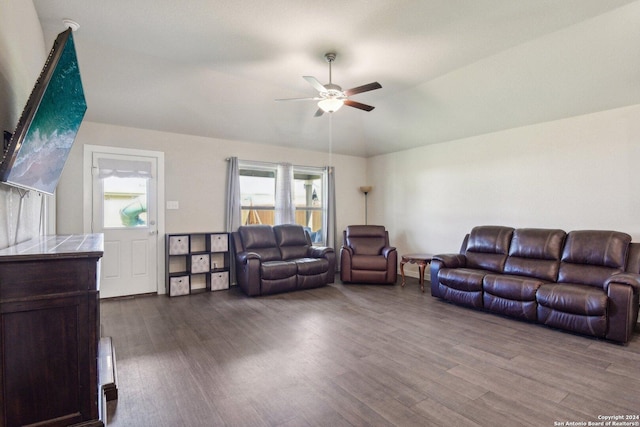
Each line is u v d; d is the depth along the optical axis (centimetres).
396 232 640
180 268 495
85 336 144
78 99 215
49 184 230
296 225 577
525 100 406
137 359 260
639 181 356
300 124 550
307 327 335
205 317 367
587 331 303
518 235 420
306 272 496
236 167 533
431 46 335
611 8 274
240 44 331
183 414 189
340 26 296
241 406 197
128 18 286
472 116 466
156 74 388
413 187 607
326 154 654
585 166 395
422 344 291
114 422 181
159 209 477
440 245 560
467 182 519
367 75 407
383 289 507
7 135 179
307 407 196
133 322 349
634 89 343
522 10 275
